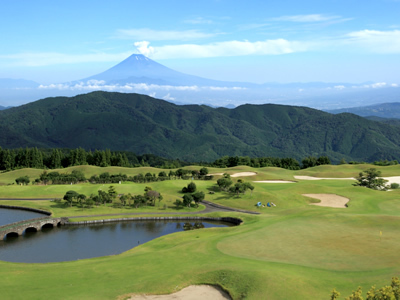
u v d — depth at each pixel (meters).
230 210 91.88
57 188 110.56
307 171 170.88
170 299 33.72
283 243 50.00
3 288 34.84
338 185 129.12
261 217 79.44
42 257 59.22
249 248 48.25
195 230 69.00
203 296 34.34
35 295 33.25
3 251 62.50
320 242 49.66
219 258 43.88
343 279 34.84
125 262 44.53
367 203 91.50
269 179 141.62
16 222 74.56
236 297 33.31
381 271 36.59
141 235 73.12
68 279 38.06
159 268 41.28
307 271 37.25
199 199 94.44
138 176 139.12
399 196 100.31
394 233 53.12
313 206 90.62
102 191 96.75
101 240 69.44
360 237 51.50
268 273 36.12
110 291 34.41
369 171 129.50
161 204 96.50
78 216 84.62
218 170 164.62
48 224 79.62
